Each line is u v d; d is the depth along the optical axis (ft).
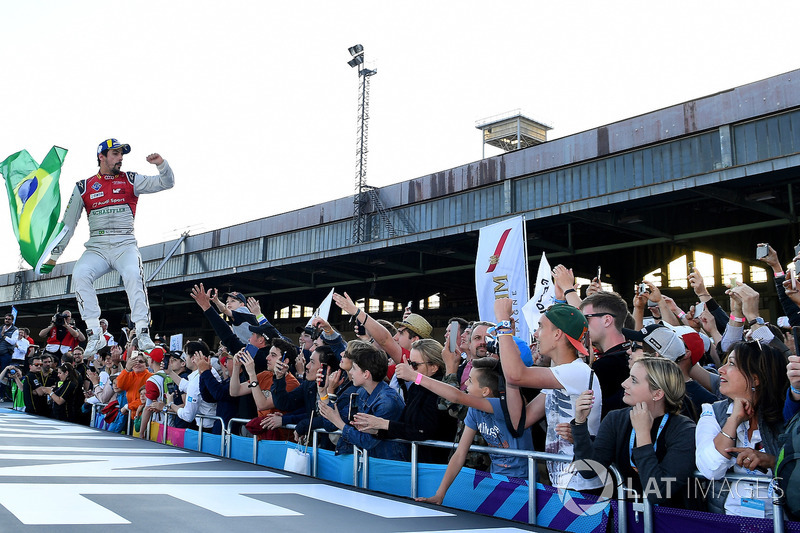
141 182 26.55
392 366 19.77
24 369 49.06
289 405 20.04
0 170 29.48
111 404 31.96
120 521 10.45
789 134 49.83
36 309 141.79
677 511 10.49
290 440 21.25
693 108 55.88
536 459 12.68
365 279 95.04
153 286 111.75
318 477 18.03
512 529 11.94
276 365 19.85
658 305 17.51
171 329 153.48
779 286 13.92
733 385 10.50
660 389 10.73
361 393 17.04
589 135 63.21
